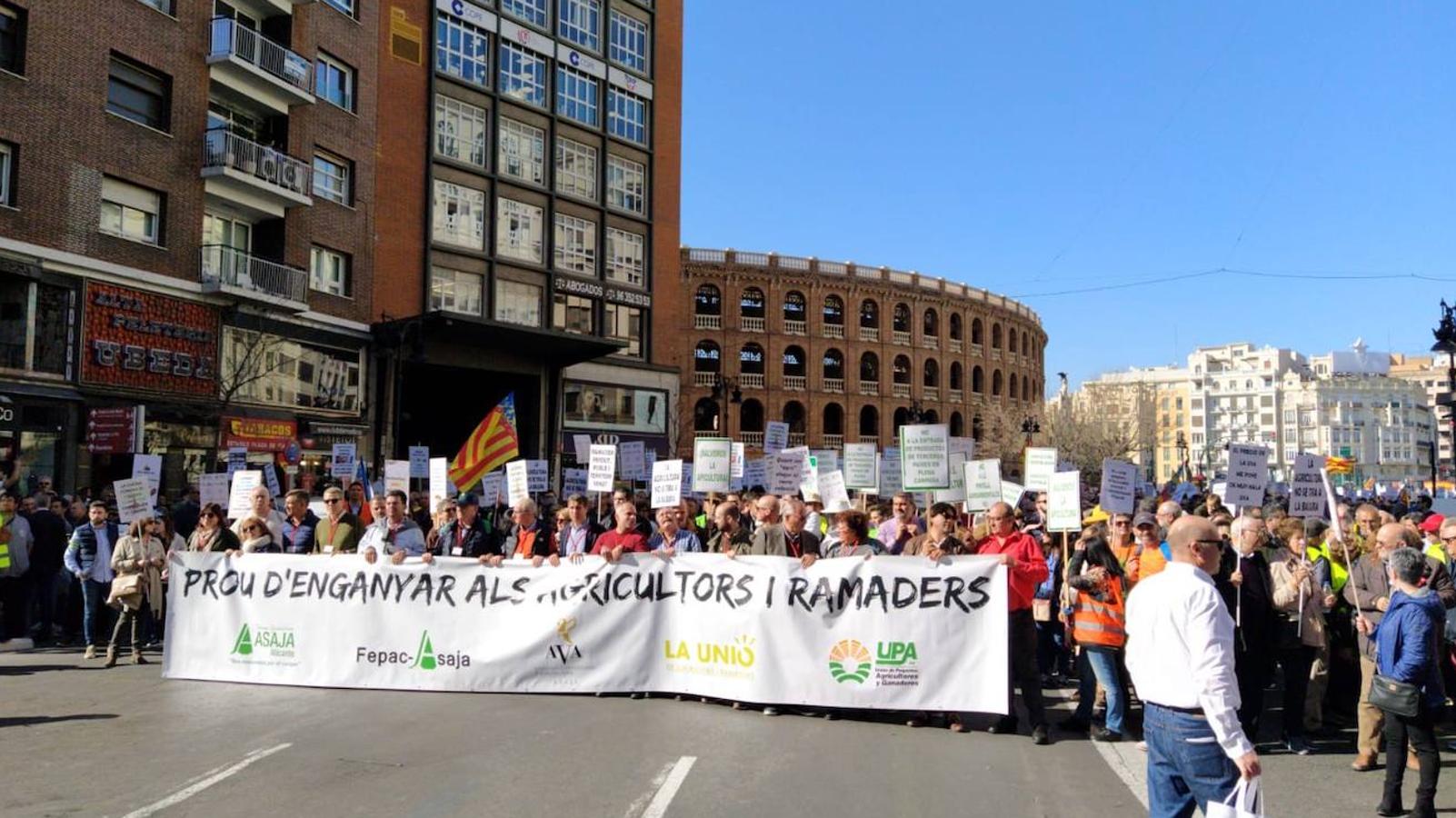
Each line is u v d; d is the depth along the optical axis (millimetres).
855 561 8812
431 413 38000
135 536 11625
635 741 7766
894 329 64812
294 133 28156
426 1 33406
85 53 22312
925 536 9742
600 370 39094
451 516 10664
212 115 26406
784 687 8773
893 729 8484
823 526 13680
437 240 33281
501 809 6070
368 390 30594
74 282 21953
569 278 37750
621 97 40906
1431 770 6148
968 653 8492
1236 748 4227
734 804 6215
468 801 6223
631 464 19109
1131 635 4719
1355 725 9039
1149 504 15773
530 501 10414
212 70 25641
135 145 23469
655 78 42188
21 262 20734
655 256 41594
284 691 9727
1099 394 87062
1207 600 4395
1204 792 4363
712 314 58531
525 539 10320
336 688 9844
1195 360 175625
